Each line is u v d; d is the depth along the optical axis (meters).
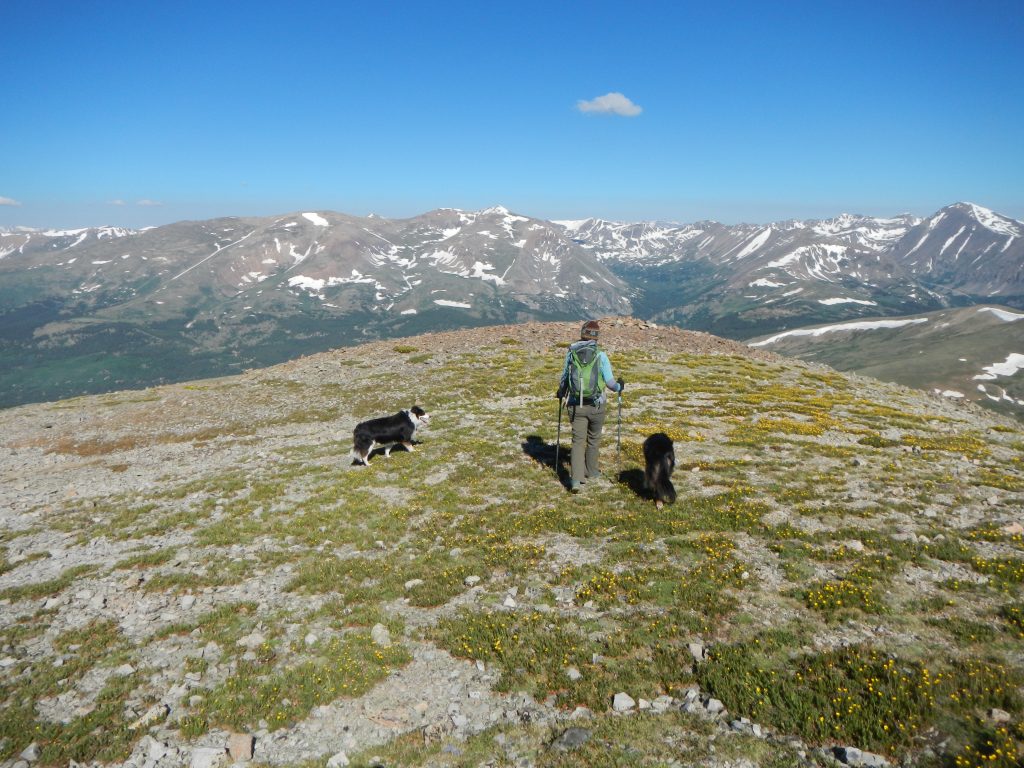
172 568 13.02
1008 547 10.62
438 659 9.02
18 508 19.14
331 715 7.89
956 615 8.55
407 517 15.11
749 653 8.15
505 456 19.42
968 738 6.20
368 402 32.28
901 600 9.10
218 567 12.90
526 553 12.14
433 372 38.50
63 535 15.92
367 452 20.11
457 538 13.43
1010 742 5.94
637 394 29.98
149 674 8.96
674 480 15.88
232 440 27.69
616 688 7.84
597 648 8.74
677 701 7.53
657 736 6.88
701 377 35.56
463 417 26.44
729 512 13.05
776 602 9.44
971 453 18.41
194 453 25.92
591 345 15.05
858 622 8.63
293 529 14.82
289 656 9.37
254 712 7.98
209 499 18.00
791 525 12.28
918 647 7.87
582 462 15.39
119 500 18.92
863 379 40.91
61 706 8.25
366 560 12.77
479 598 10.70
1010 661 7.36
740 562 10.79
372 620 10.24
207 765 6.99
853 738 6.50
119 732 7.64
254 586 11.99
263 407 34.00
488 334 52.69
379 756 7.02
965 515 12.38
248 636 9.89
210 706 8.14
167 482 20.88
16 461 28.08
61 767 7.08
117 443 29.38
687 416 24.88
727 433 21.41
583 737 6.94
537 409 26.97
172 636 10.14
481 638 9.31
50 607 11.33
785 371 39.72
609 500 14.66
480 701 7.98
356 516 15.42
